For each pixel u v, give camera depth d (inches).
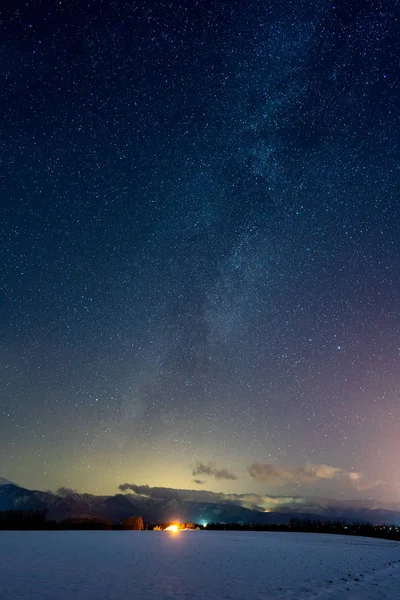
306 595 618.2
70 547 1157.7
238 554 1101.1
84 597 574.2
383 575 810.8
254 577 762.2
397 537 1833.2
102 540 1397.6
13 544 1211.2
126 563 893.8
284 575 788.6
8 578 698.8
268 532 2092.8
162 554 1064.2
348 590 659.4
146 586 659.4
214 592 628.4
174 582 698.8
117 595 591.8
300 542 1504.7
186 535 1758.1
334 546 1386.6
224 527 2361.0
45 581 679.1
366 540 1670.8
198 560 971.9
